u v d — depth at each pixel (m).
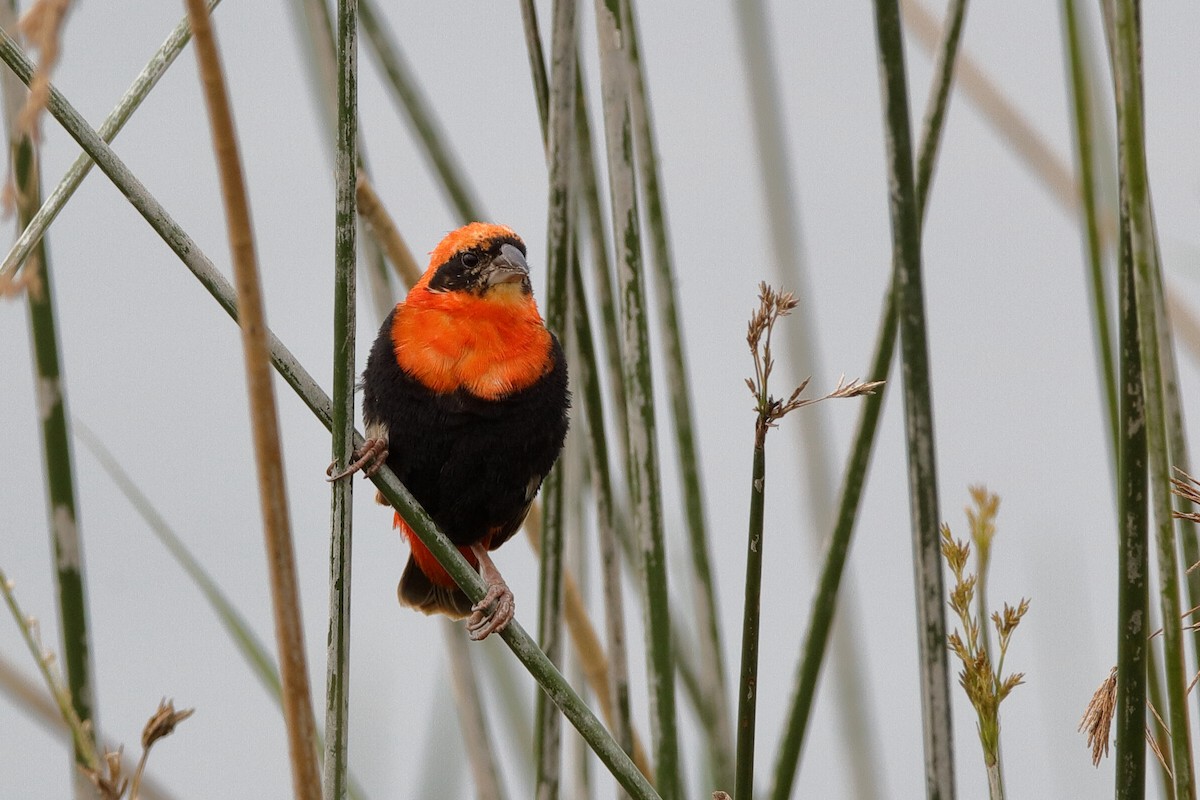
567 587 5.79
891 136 5.71
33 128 5.27
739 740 5.65
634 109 5.76
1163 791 5.73
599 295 5.77
